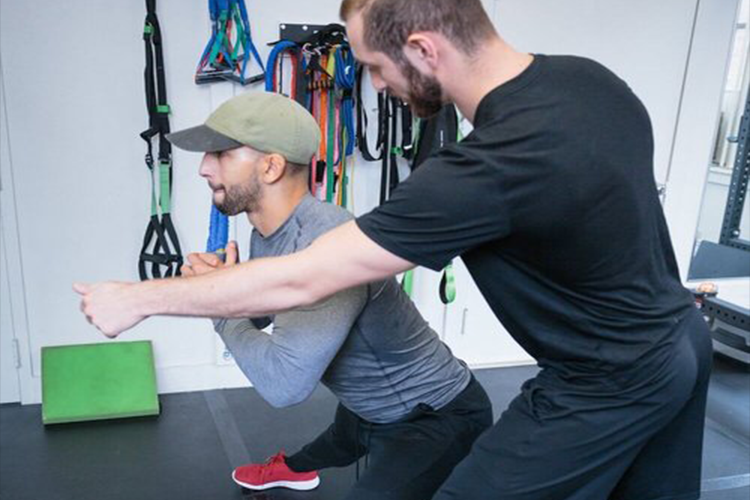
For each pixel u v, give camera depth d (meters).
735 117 3.86
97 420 2.61
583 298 1.06
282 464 2.13
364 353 1.40
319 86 2.61
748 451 2.58
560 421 1.12
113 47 2.46
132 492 2.15
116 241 2.65
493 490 1.14
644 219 1.01
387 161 2.79
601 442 1.11
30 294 2.61
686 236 3.38
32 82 2.41
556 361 1.15
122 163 2.58
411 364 1.43
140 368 2.72
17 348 2.65
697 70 3.10
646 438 1.15
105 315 1.03
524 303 1.10
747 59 3.67
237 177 1.29
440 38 0.98
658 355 1.08
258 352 1.27
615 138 0.97
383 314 1.36
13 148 2.45
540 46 2.91
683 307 1.15
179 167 2.64
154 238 2.68
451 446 1.42
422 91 1.06
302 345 1.24
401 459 1.40
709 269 3.75
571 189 0.94
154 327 2.79
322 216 1.31
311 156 1.34
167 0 2.46
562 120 0.94
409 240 0.96
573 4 2.89
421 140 2.74
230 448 2.45
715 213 4.10
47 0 2.35
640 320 1.06
